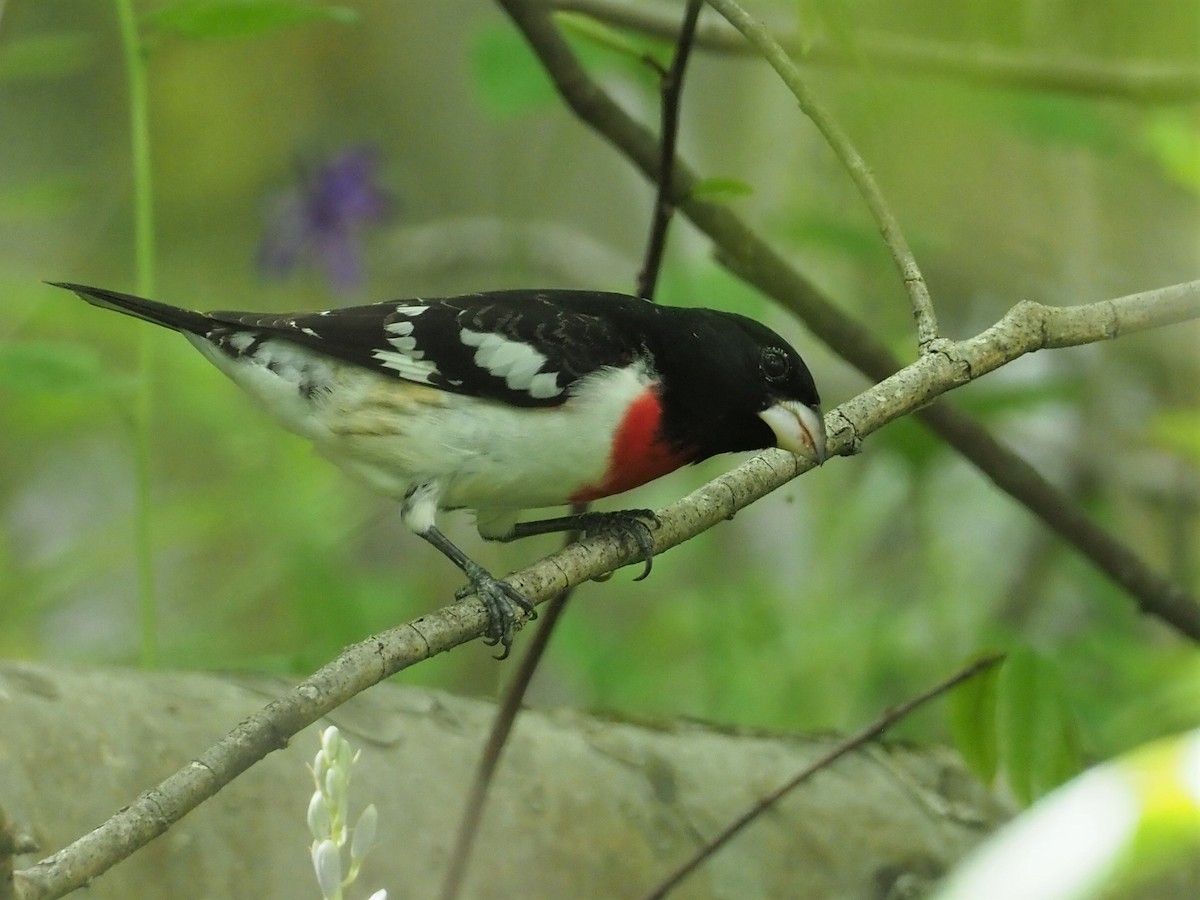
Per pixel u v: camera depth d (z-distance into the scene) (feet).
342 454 15.70
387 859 15.55
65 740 15.48
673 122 15.67
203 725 15.53
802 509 16.71
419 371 15.65
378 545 18.04
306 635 16.44
